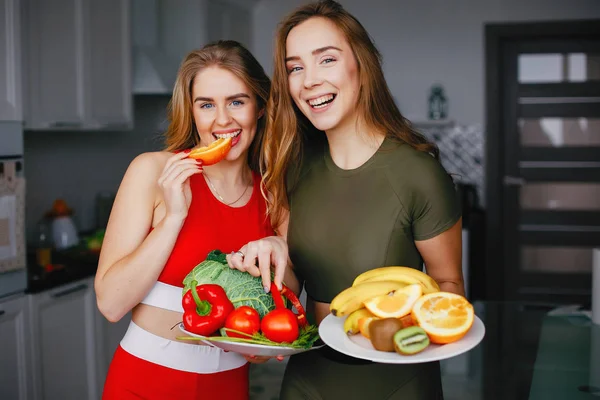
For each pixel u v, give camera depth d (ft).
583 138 19.02
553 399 5.35
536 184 19.31
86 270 10.84
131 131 15.65
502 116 19.27
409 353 3.87
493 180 19.13
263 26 19.63
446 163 19.36
